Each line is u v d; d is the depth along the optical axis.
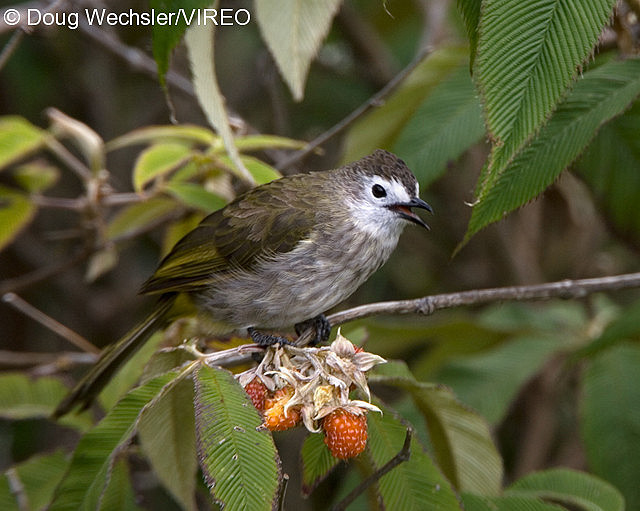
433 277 15.05
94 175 9.66
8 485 8.28
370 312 8.22
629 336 9.40
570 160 6.89
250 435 5.54
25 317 14.57
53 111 9.49
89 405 8.95
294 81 6.82
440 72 9.62
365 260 9.26
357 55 15.02
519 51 5.27
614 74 7.27
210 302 9.30
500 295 8.32
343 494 9.03
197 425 5.57
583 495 7.39
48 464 8.49
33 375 9.83
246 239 9.06
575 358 9.73
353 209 9.19
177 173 9.70
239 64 16.03
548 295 8.33
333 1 6.84
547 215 14.50
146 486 10.73
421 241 15.09
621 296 14.41
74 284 14.45
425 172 9.10
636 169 8.97
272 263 9.02
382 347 11.19
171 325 9.51
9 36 14.14
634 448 9.88
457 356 11.31
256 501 5.34
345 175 9.40
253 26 15.94
